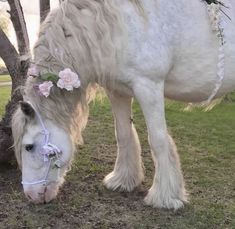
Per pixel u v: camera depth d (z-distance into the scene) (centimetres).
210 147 462
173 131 521
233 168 399
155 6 283
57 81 275
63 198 326
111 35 276
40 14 367
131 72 283
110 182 343
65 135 283
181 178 315
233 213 306
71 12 280
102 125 539
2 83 945
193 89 304
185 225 287
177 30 287
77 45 276
